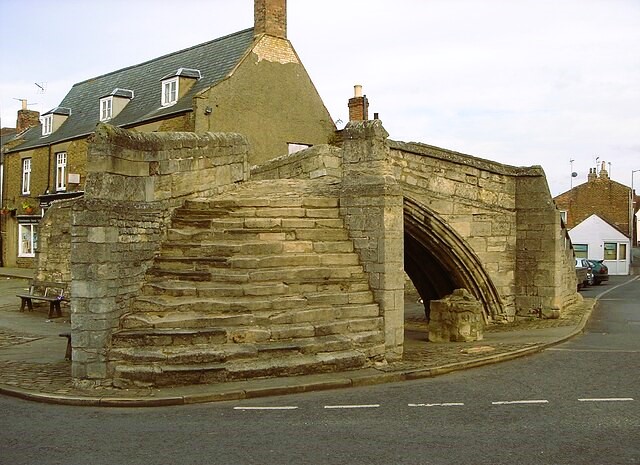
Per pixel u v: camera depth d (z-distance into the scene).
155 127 26.30
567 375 9.78
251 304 9.68
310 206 11.74
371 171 11.11
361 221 11.05
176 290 9.73
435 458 6.09
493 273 16.31
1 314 17.91
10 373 9.64
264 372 9.01
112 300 8.99
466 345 12.46
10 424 7.25
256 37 26.98
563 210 52.53
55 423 7.29
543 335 13.53
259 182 14.44
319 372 9.38
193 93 26.73
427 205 15.32
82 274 8.77
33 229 35.12
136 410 7.84
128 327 9.21
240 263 10.28
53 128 34.56
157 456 6.16
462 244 15.80
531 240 16.50
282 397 8.43
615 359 11.06
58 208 20.16
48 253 20.27
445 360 10.58
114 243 9.10
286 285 10.20
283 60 27.69
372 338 10.20
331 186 13.31
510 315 16.62
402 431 6.93
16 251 36.16
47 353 11.57
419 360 10.61
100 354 8.73
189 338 9.04
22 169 36.09
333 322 10.04
